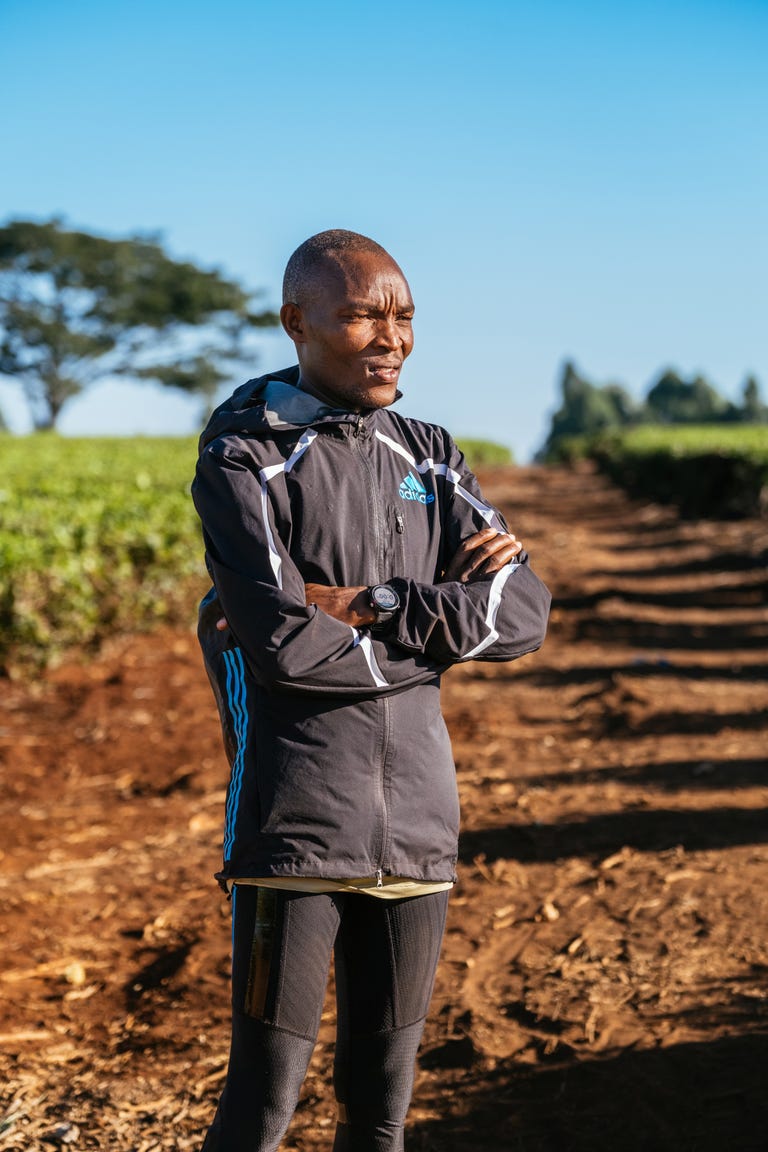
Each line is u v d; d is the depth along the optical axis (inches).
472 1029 143.4
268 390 89.7
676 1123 123.6
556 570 614.5
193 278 2655.0
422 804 85.8
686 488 911.7
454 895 185.6
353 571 87.1
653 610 478.3
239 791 84.7
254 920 84.2
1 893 189.3
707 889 181.9
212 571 85.6
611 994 150.9
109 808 232.7
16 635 318.3
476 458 1982.0
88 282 2591.0
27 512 353.1
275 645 80.7
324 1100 130.6
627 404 3722.9
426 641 85.0
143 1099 132.1
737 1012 143.5
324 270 86.7
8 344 2546.8
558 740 280.4
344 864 82.6
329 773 82.9
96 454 755.4
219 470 85.0
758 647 400.2
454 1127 125.4
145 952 169.2
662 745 271.3
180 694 321.7
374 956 87.9
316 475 86.7
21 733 285.6
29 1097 132.5
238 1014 84.8
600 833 209.9
